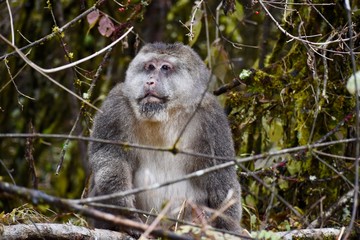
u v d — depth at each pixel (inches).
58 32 436.8
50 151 679.1
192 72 432.1
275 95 501.7
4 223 359.6
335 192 490.0
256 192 494.9
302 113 489.4
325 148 483.2
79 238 350.0
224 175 420.8
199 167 425.1
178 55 432.1
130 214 404.5
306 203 496.1
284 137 504.7
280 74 502.3
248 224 474.6
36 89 669.3
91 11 453.1
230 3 461.1
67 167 673.6
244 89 537.3
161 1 722.2
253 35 646.5
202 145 425.7
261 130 509.7
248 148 512.7
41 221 377.4
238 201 420.5
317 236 400.2
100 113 432.5
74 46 638.5
